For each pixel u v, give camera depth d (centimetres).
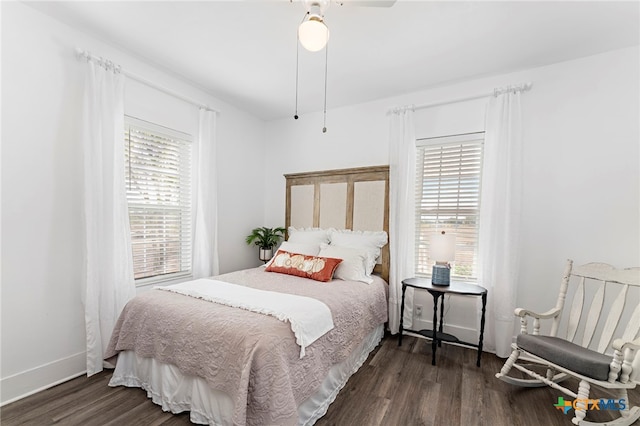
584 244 251
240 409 137
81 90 229
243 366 147
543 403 200
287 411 144
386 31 220
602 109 245
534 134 270
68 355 222
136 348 198
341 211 364
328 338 192
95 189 229
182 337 176
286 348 156
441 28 215
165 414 180
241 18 210
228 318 171
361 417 183
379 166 338
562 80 260
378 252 331
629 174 236
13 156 196
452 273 310
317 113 396
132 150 271
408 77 294
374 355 269
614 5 188
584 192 251
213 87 325
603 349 206
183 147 319
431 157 322
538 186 268
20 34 198
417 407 193
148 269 288
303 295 219
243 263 400
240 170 393
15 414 179
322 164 391
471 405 196
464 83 303
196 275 323
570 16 199
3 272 192
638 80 233
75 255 227
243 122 395
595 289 246
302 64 273
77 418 176
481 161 297
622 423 169
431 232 322
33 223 205
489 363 256
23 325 200
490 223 276
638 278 200
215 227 339
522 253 273
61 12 206
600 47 237
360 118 362
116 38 237
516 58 255
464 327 299
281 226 426
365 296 260
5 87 192
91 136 227
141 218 281
